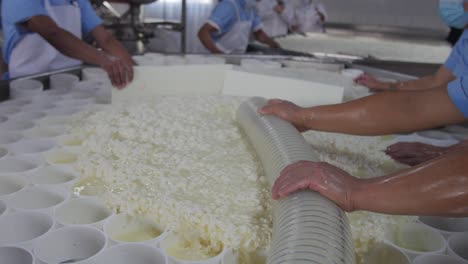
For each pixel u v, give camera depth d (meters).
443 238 0.81
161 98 1.58
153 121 1.31
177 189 0.92
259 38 3.55
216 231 0.78
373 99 1.02
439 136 1.43
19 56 1.87
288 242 0.63
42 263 0.67
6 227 0.79
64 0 1.97
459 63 1.62
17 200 0.88
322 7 4.88
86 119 1.34
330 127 1.05
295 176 0.73
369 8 5.57
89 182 0.98
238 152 1.14
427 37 5.09
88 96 1.63
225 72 1.67
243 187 0.94
